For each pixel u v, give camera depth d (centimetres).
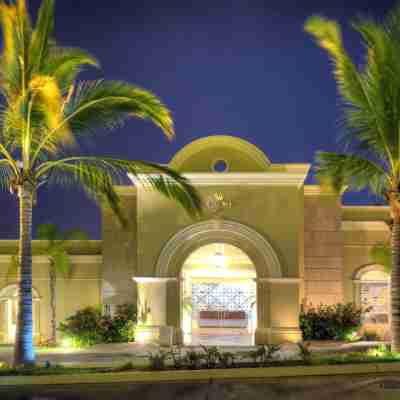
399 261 1872
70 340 2450
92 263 2841
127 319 2502
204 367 1655
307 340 2459
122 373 1589
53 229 2747
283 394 1419
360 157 1902
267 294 2409
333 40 1834
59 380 1559
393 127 1838
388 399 1359
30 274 1744
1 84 1722
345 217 2833
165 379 1589
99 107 1783
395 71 1803
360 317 2605
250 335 2852
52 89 1603
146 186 2466
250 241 2428
